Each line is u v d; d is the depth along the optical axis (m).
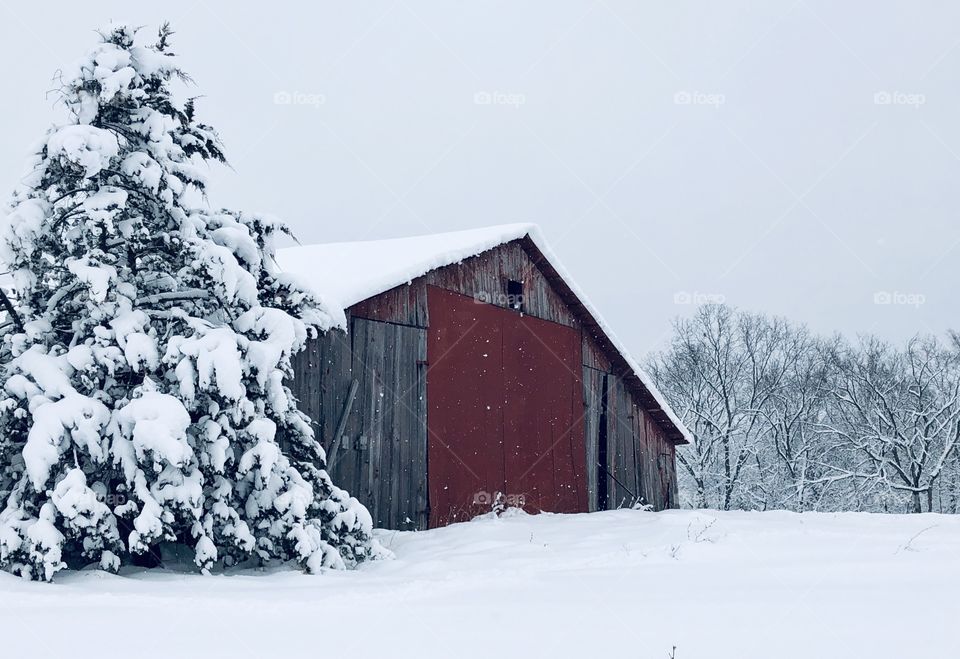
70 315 9.34
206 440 9.01
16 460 8.80
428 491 15.45
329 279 15.00
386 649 4.83
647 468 23.05
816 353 48.56
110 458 8.64
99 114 9.59
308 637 5.18
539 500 18.39
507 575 8.22
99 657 4.67
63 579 8.01
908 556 8.92
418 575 8.80
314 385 13.55
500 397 17.66
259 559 9.44
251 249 10.02
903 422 42.62
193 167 9.91
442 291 16.45
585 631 5.28
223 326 9.34
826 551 9.45
